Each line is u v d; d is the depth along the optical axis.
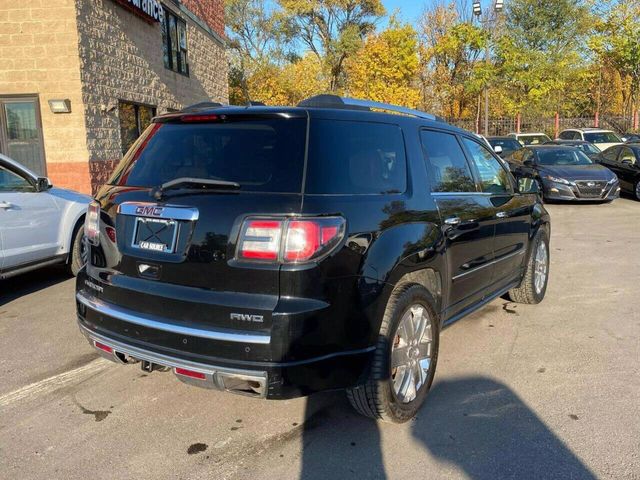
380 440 3.25
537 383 3.97
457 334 4.98
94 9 11.04
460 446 3.17
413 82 36.03
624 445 3.15
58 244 6.68
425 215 3.60
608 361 4.35
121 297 3.21
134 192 3.29
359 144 3.28
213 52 19.98
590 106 38.72
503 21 33.97
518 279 5.46
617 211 12.96
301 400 3.77
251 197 2.86
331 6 44.81
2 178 6.10
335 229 2.85
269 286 2.77
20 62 10.39
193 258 2.93
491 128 35.22
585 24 34.25
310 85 39.16
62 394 3.85
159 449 3.17
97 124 11.16
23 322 5.36
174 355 2.93
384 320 3.16
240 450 3.15
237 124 3.19
